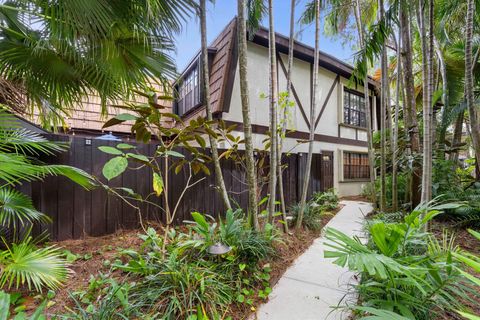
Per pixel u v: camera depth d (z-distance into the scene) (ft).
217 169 9.59
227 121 16.46
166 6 7.72
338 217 15.71
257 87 18.15
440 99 15.06
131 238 9.33
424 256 5.36
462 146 16.55
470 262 3.43
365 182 28.50
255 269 7.27
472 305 5.48
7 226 7.38
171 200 11.44
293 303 6.26
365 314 5.44
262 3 12.41
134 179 10.50
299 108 21.22
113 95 10.08
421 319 4.81
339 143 25.41
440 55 16.06
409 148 14.40
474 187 13.56
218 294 5.80
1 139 5.44
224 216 12.85
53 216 8.75
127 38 8.50
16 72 8.59
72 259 7.24
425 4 10.76
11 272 4.83
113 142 10.05
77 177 6.52
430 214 5.20
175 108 24.39
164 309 5.19
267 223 9.27
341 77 25.45
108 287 5.83
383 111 15.02
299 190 16.89
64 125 11.64
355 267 4.14
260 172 12.82
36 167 5.19
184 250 7.32
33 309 5.26
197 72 19.08
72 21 6.37
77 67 8.77
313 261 8.95
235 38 16.24
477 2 10.05
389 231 5.41
